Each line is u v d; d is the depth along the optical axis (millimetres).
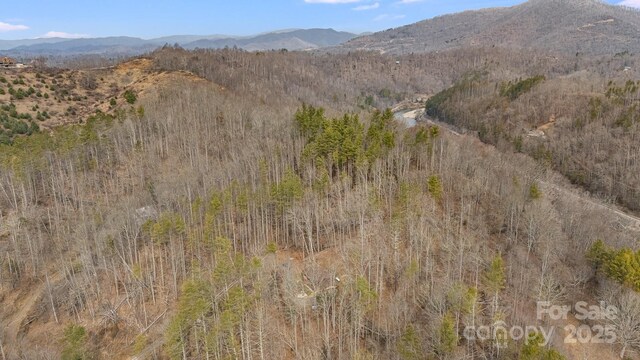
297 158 108812
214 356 59938
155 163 114500
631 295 68688
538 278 75375
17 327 71375
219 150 122312
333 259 81688
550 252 80250
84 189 103188
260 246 83312
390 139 102562
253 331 62250
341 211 87625
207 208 88062
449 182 103688
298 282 74125
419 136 111625
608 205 117562
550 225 85562
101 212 94000
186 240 84375
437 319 64875
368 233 84438
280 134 119875
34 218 90688
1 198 95000
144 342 66875
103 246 81188
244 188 91938
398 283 76625
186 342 62125
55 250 86562
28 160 94562
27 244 83875
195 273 68188
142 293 73312
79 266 79688
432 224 88688
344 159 98125
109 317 71375
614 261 72750
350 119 120562
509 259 81500
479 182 102375
